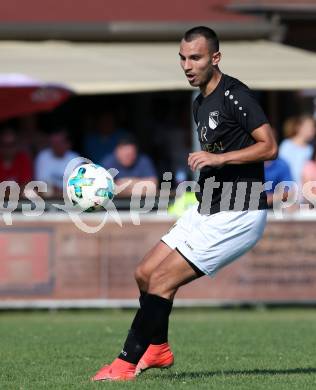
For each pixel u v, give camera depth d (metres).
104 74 51.66
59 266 46.84
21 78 49.75
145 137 68.25
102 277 47.12
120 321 43.12
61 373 27.03
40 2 66.31
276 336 36.47
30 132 65.50
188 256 24.33
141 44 63.88
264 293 47.84
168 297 24.73
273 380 25.36
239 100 23.94
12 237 46.53
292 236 47.88
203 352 31.78
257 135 23.81
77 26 63.09
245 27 65.69
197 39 24.16
